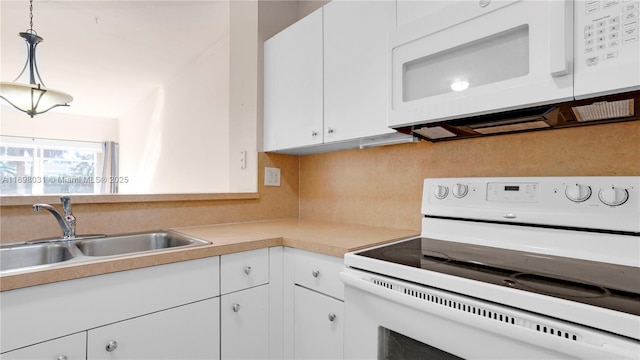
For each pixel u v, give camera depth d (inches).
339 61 57.9
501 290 26.7
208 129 123.3
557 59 31.3
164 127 161.2
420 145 59.7
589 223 36.9
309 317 49.3
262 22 76.0
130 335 38.8
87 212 53.6
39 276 32.4
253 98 76.0
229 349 47.8
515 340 25.8
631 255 34.4
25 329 32.1
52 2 94.2
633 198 34.9
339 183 73.2
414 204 60.1
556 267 33.6
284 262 54.4
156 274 40.9
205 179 125.0
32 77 92.8
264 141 75.7
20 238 47.8
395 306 34.1
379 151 65.9
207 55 124.6
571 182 39.2
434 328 30.8
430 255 39.6
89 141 227.9
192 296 44.0
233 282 48.3
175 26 107.3
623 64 28.4
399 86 44.9
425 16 42.3
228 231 59.6
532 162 47.3
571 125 43.3
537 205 41.1
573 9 31.3
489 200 45.4
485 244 45.4
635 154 39.3
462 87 39.4
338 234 55.8
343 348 42.8
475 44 38.4
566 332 23.2
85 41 118.4
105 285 37.1
